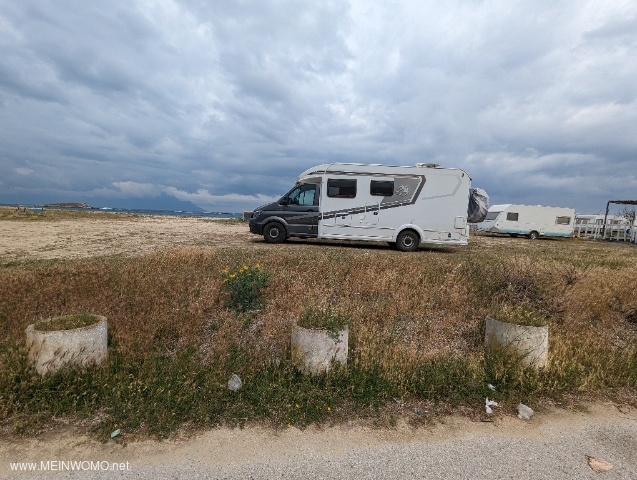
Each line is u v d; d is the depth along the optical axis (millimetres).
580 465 3123
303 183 13555
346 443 3320
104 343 4406
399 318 6305
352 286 7316
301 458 3090
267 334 5410
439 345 5527
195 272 7566
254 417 3635
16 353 4355
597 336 6059
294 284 7047
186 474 2854
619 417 3963
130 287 6527
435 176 13172
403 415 3805
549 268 8430
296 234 13641
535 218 26188
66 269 7523
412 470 2980
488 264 9086
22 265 8547
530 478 2926
